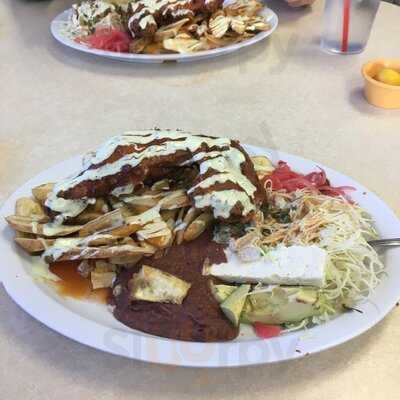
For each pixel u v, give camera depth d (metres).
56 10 0.94
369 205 0.45
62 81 0.73
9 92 0.70
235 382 0.34
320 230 0.41
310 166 0.49
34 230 0.41
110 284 0.40
